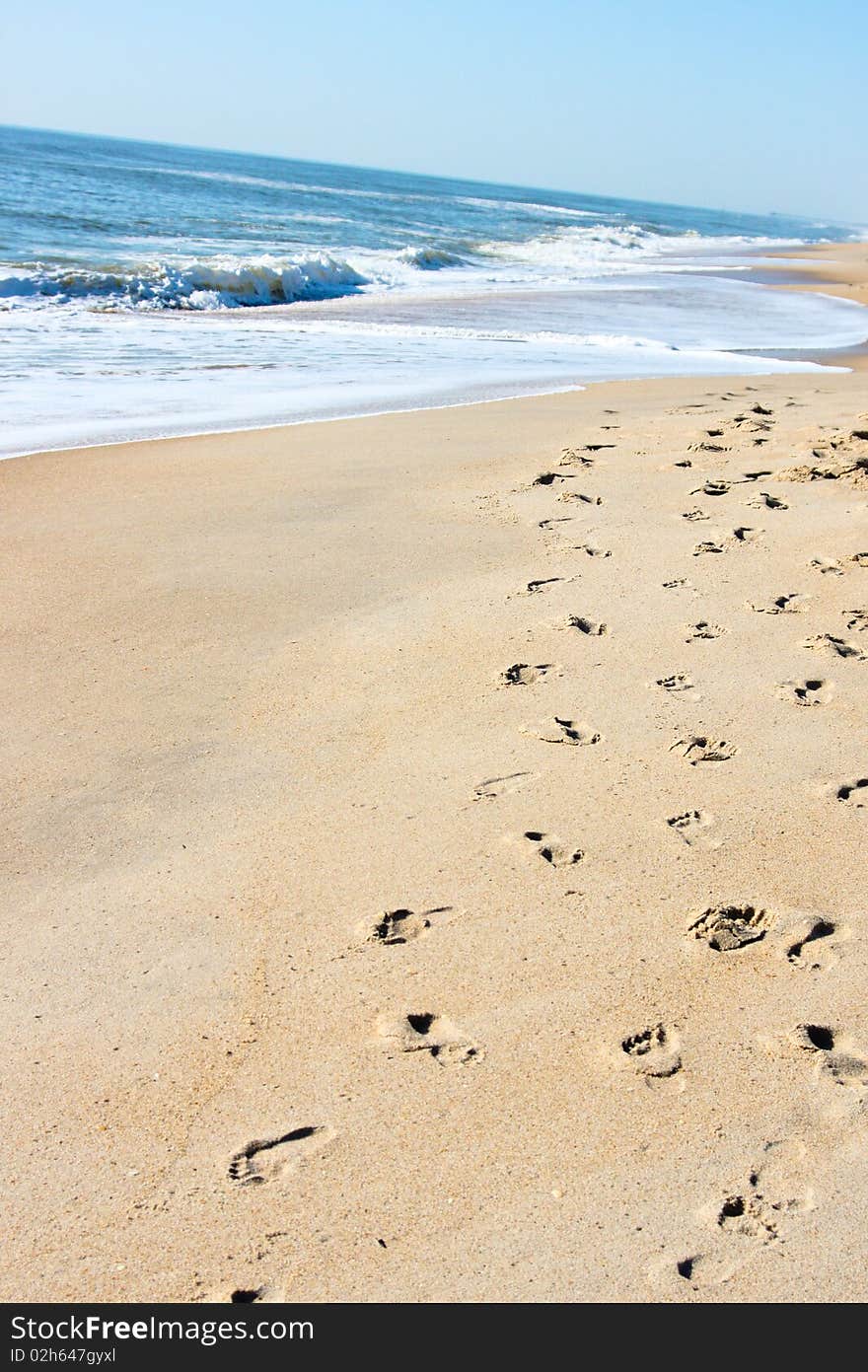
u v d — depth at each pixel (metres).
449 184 135.75
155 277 16.05
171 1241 2.09
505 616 4.78
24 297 14.66
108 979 2.76
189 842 3.30
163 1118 2.35
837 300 21.58
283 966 2.80
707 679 4.21
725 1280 2.01
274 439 7.85
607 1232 2.10
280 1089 2.43
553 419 8.52
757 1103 2.38
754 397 9.52
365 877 3.13
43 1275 2.03
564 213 70.00
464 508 6.23
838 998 2.68
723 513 6.01
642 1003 2.67
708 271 28.22
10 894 3.08
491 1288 2.00
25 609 4.86
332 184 75.94
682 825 3.33
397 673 4.31
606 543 5.62
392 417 8.65
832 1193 2.17
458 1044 2.55
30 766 3.68
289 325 13.71
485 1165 2.24
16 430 7.82
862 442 7.11
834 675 4.23
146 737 3.87
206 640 4.61
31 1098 2.40
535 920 2.95
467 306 16.95
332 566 5.39
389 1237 2.09
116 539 5.73
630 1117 2.35
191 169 76.94
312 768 3.68
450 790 3.54
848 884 3.07
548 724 3.91
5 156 58.50
